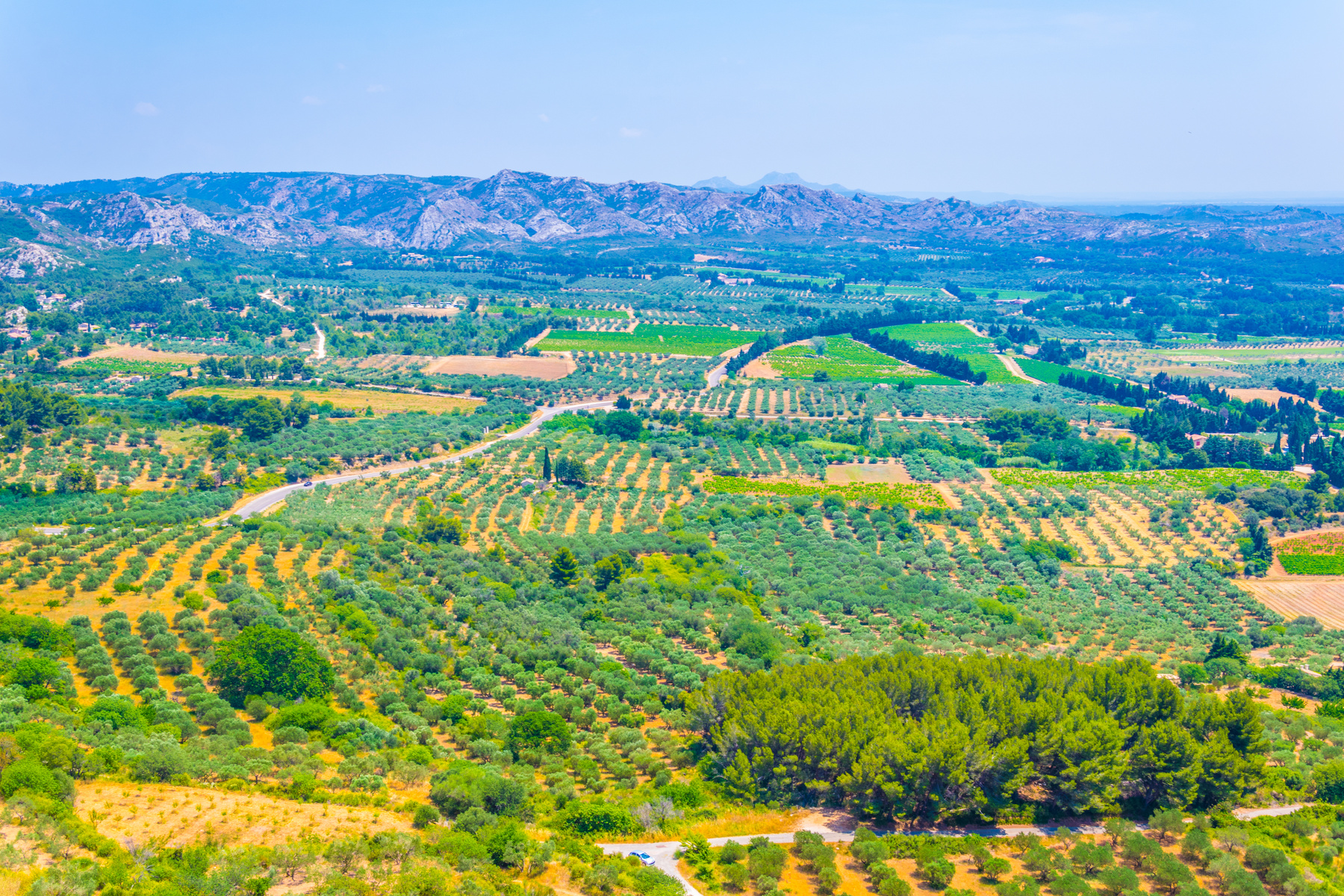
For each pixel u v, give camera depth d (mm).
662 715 140750
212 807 97938
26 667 127312
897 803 110312
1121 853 105438
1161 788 117875
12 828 88125
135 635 152625
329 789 106500
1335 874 105250
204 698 129625
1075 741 113562
